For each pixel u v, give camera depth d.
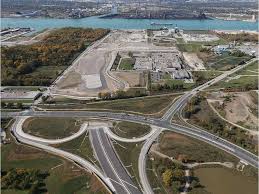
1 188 191.00
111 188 192.25
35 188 189.50
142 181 198.88
